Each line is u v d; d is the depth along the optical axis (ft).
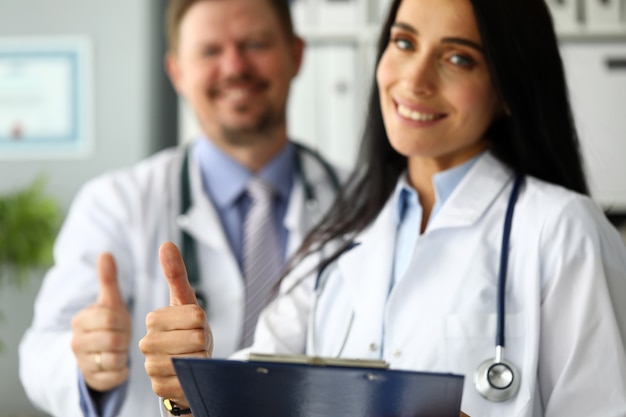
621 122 11.32
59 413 7.38
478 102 5.19
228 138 8.71
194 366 3.68
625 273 4.90
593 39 11.39
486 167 5.39
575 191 5.50
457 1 5.16
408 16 5.24
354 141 11.46
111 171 12.28
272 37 8.66
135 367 8.02
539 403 4.78
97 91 12.31
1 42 12.40
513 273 4.97
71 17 12.35
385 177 5.74
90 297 8.05
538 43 5.26
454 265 5.13
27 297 12.27
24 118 12.50
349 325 5.30
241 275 8.45
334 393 3.74
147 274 8.29
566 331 4.77
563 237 4.87
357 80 11.46
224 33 8.56
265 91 8.66
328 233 5.80
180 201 8.57
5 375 12.19
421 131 5.22
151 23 12.29
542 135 5.37
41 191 12.35
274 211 8.80
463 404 4.78
